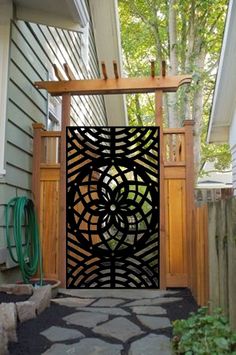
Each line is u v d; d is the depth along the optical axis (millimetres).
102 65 4527
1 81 3852
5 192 3824
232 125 6457
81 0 3932
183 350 2115
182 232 4504
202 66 8500
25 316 2959
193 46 8234
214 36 8609
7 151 3873
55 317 3082
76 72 7406
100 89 4641
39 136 4672
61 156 4633
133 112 13586
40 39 5031
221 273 2439
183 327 2324
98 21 8641
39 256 4238
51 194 4617
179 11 8188
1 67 3869
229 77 5688
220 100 6176
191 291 4117
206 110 11570
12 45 3992
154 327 2828
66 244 4523
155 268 4695
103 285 4477
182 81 4586
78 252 4523
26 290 3475
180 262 4465
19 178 4227
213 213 2721
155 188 4578
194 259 3842
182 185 4574
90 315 3156
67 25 4242
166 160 4672
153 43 10094
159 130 4629
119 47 9031
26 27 4469
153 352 2320
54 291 3938
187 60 8188
